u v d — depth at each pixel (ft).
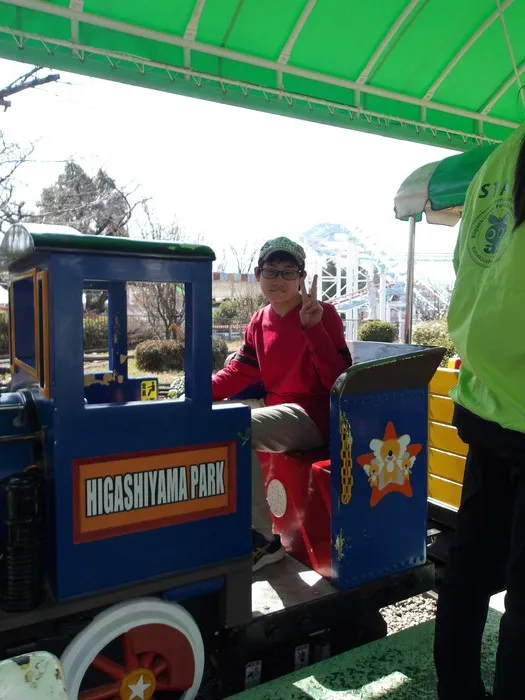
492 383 4.83
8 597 5.13
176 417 5.79
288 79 12.89
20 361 7.06
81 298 5.25
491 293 4.82
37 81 27.25
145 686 5.72
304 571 7.59
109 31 10.73
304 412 8.15
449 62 13.65
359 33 12.44
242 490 6.23
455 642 5.60
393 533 7.47
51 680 3.05
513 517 5.02
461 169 9.70
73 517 5.29
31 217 35.65
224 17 11.20
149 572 5.71
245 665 6.68
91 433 5.33
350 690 6.38
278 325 8.66
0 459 5.49
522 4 12.37
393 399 7.38
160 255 5.56
